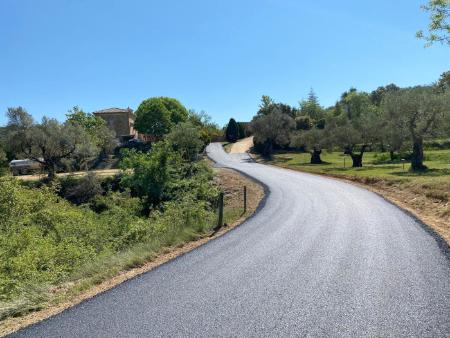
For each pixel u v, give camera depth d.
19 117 41.94
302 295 6.50
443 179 20.11
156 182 29.81
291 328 5.28
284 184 26.95
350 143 42.50
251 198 21.91
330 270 7.82
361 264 8.15
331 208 16.17
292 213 15.41
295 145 53.84
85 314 6.12
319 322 5.43
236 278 7.58
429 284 6.80
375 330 5.13
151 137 86.25
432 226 12.05
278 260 8.74
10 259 10.69
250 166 47.16
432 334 4.97
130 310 6.20
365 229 11.75
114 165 62.94
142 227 14.34
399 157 47.59
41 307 6.93
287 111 89.81
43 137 41.62
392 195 20.38
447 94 33.50
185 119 92.31
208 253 9.82
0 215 17.64
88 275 9.13
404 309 5.77
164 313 5.99
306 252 9.32
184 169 33.47
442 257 8.49
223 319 5.66
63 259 11.30
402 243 9.86
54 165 44.59
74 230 16.33
